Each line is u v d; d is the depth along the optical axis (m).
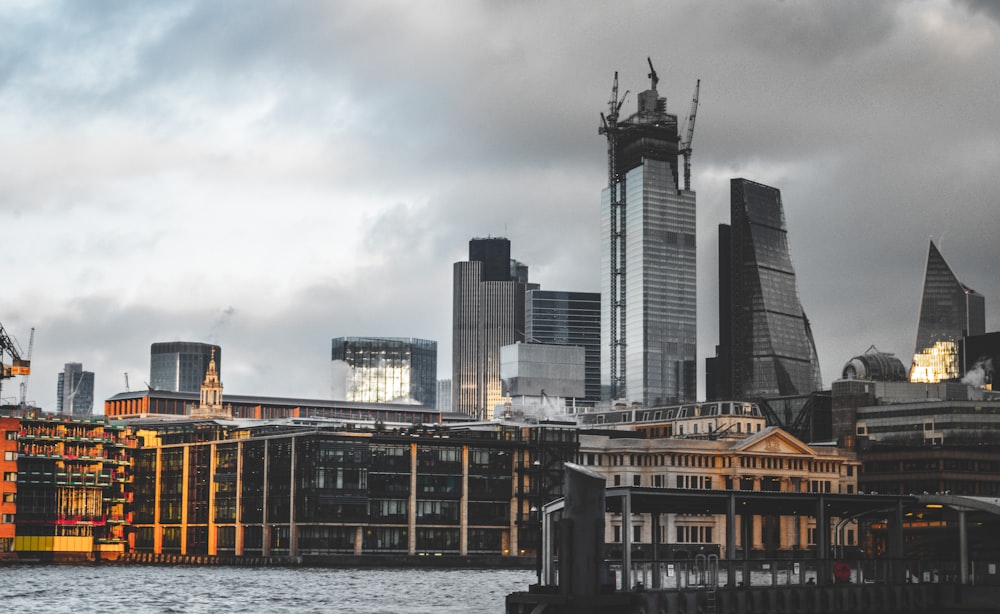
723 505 152.62
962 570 156.00
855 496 155.12
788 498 150.25
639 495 138.50
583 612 125.38
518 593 128.50
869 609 149.75
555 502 135.62
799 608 144.38
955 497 157.00
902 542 159.75
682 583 151.12
